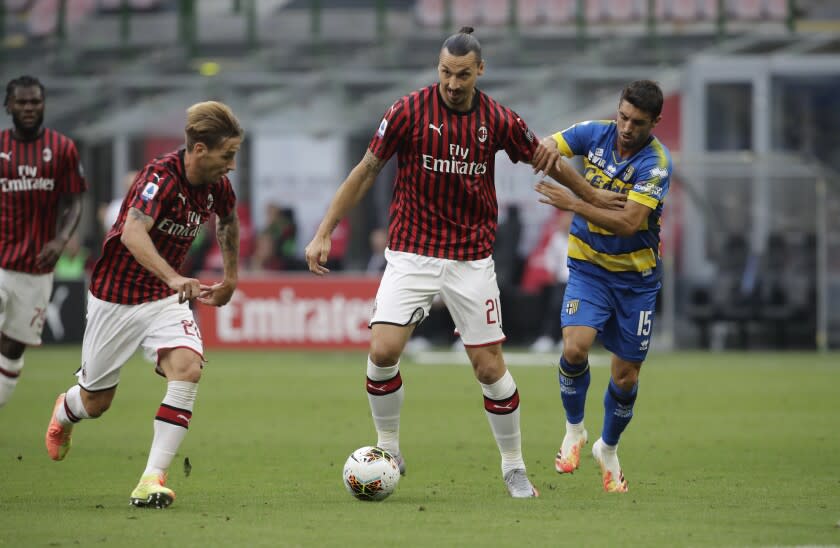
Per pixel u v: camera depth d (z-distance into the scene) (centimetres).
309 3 9788
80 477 2681
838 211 7144
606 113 8481
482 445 3309
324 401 4431
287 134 8050
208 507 2252
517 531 1989
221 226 2378
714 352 7156
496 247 7219
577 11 9175
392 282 2398
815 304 7150
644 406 4297
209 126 2194
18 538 1914
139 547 1842
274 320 6612
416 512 2189
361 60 9256
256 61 9388
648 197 2497
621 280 2572
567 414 2627
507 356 6569
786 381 5256
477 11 9312
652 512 2205
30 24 9794
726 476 2753
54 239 3131
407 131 2330
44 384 4966
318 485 2583
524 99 8650
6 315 3116
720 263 7219
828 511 2228
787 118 7988
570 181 2456
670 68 8538
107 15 9744
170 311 2298
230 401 4425
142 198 2188
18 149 3088
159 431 2236
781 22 9000
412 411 4128
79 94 8819
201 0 9656
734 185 7200
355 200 2384
